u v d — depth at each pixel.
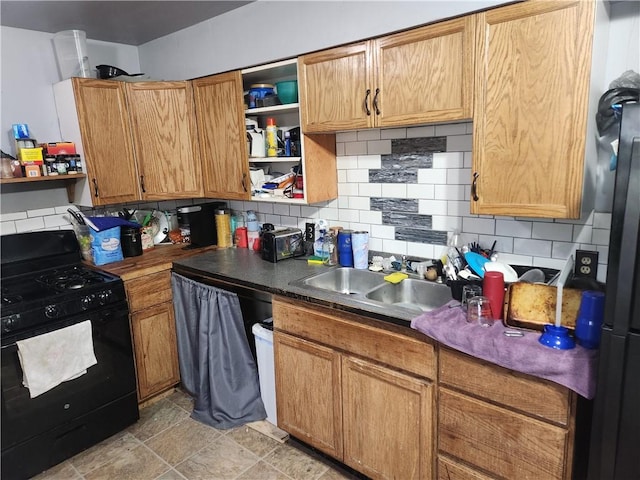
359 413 1.91
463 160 2.05
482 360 1.51
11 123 2.54
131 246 2.77
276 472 2.10
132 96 2.67
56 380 2.07
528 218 1.90
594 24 1.40
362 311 1.78
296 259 2.63
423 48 1.78
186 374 2.65
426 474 1.75
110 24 2.59
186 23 2.65
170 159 2.81
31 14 2.32
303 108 2.25
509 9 1.54
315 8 2.08
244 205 3.13
